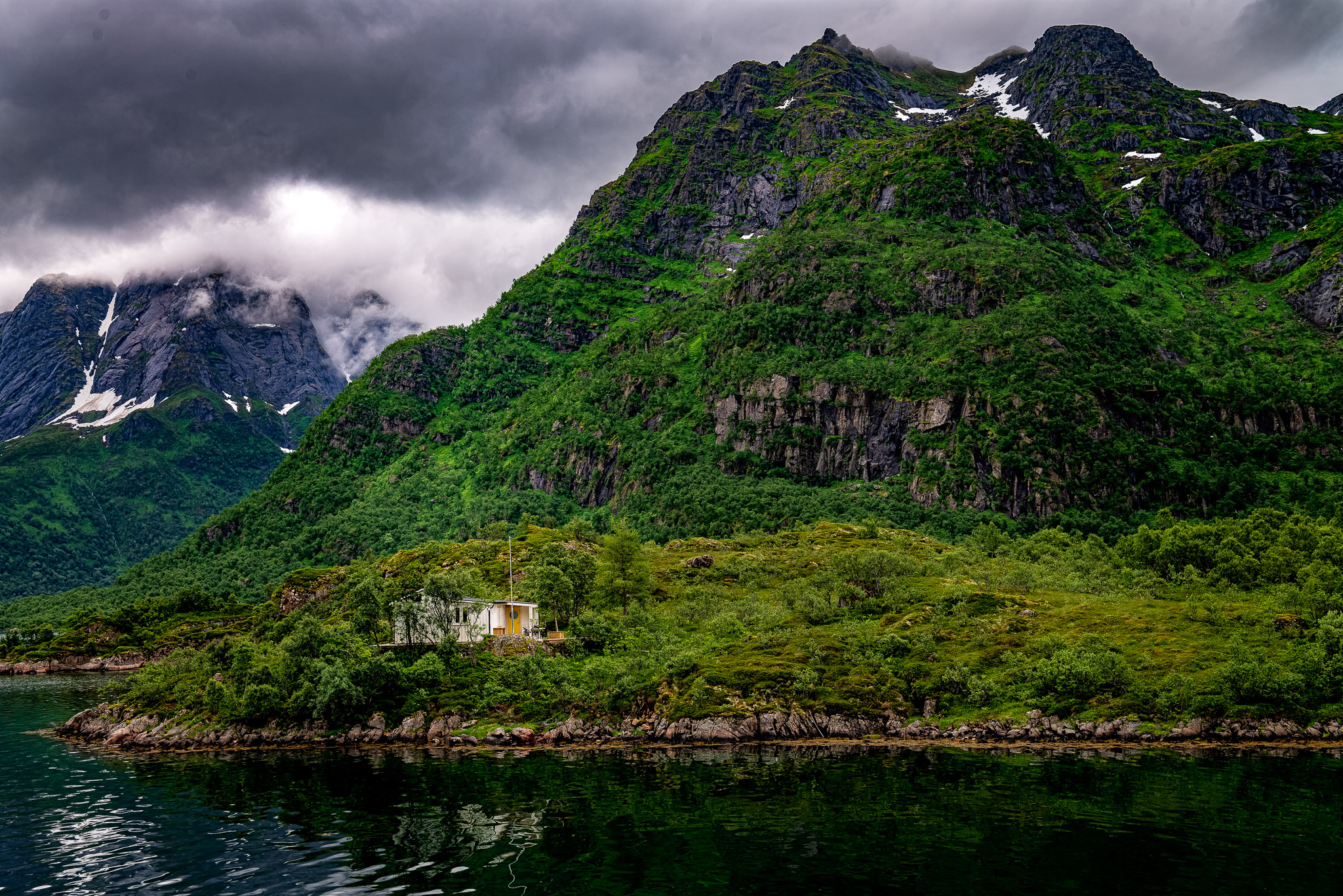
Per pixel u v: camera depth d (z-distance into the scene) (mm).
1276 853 66750
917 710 121125
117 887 63812
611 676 126188
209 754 114000
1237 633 134625
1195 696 114438
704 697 120438
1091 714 114938
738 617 160250
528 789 88688
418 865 66438
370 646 138000
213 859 69062
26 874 66938
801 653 134125
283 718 121812
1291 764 96875
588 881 62750
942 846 69062
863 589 177375
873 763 100125
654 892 60625
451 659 131375
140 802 87688
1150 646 132875
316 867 66688
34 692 195875
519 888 61656
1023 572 183625
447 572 179125
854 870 64250
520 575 193375
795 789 87562
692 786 89125
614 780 92312
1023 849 68250
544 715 120625
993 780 90375
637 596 176875
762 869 64562
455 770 98750
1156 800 81750
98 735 130000
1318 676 117000
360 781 94188
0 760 112812
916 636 142000
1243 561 180875
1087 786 87562
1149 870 63438
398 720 120812
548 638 149250
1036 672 122938
